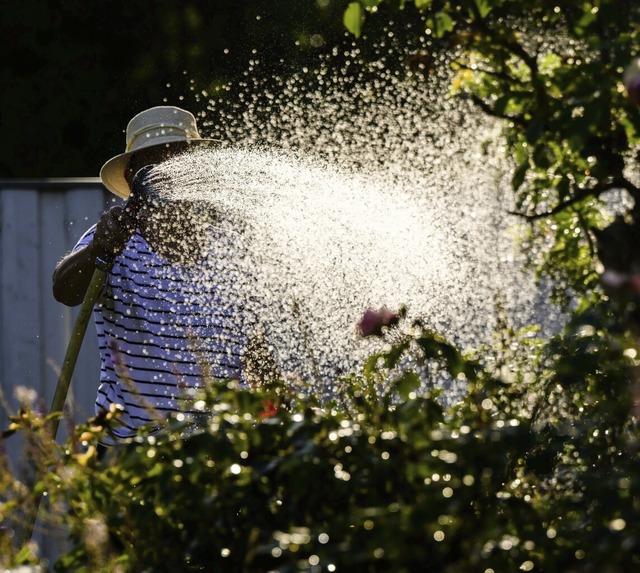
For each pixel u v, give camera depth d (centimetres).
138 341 949
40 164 2981
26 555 584
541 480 626
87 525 577
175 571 588
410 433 543
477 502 547
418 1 745
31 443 634
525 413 702
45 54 2922
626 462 565
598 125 648
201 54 2544
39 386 1428
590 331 645
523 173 679
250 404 621
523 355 784
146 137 1085
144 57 2681
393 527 470
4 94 2969
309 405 648
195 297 964
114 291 962
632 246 683
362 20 746
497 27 695
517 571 506
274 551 500
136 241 972
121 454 596
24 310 1434
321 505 576
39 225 1445
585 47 732
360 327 720
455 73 804
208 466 579
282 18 2006
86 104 2922
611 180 730
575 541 516
